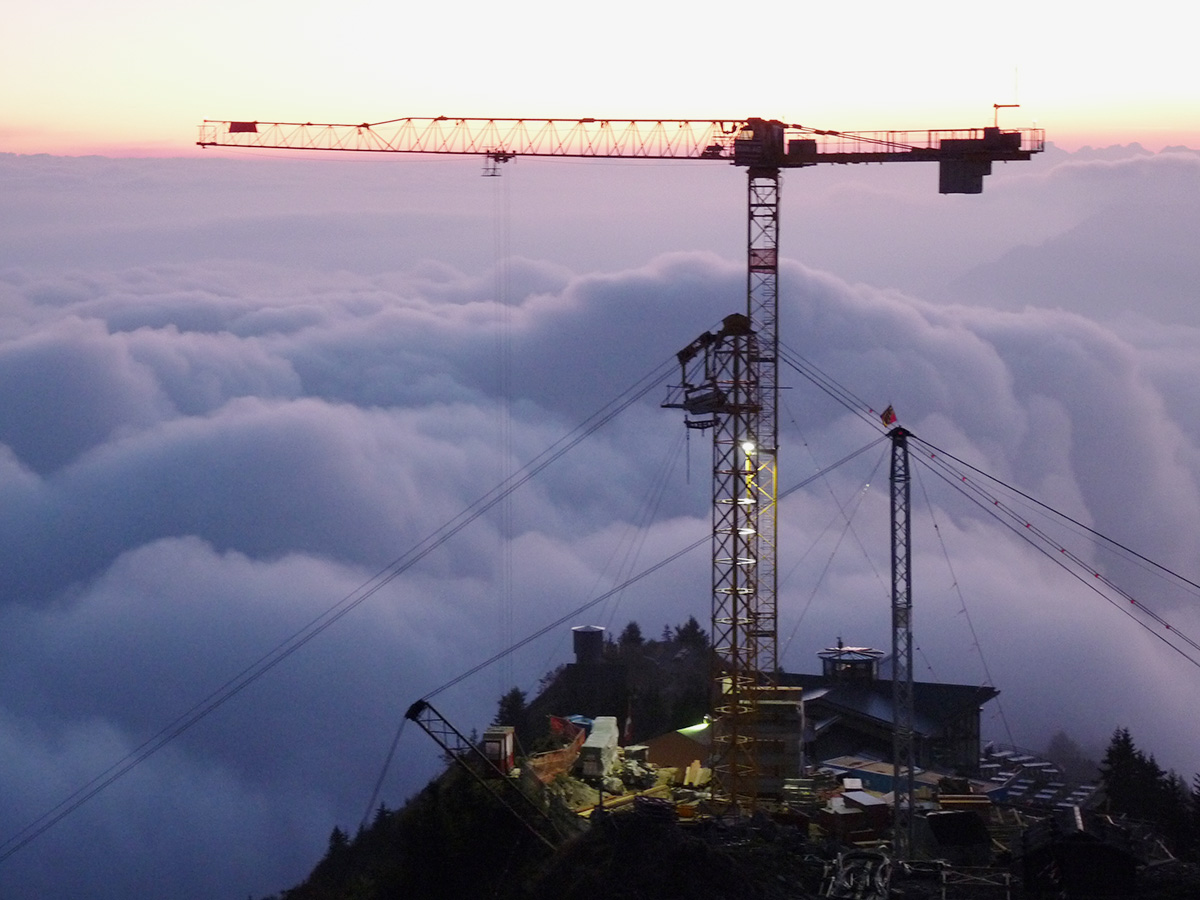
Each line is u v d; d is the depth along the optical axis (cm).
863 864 7006
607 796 8956
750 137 13050
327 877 9950
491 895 7944
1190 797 10594
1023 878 6750
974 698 11538
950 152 13112
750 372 9188
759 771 9019
